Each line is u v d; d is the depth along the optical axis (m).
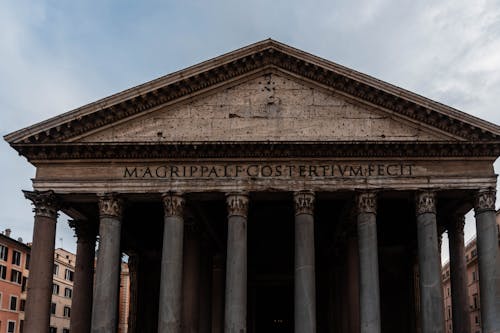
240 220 29.50
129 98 30.36
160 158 30.28
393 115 30.78
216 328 40.16
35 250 29.19
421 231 29.52
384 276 42.19
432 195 29.80
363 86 30.66
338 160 30.19
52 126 29.89
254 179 29.94
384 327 41.28
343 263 36.28
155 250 44.41
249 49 30.94
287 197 30.77
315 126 30.70
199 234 33.97
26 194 29.91
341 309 36.38
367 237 29.31
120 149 30.03
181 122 30.84
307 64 30.84
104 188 30.02
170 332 28.12
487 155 30.17
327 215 39.12
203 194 30.25
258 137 30.56
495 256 28.95
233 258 28.98
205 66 30.69
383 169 30.09
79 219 34.47
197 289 32.56
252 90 31.27
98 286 28.84
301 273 28.69
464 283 33.00
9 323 67.12
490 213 29.48
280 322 42.91
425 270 28.94
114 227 29.73
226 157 30.20
